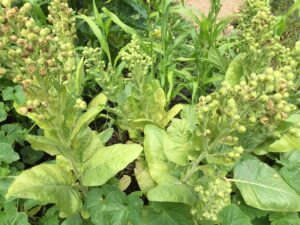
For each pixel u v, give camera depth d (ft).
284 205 1.66
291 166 1.86
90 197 1.68
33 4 2.32
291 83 1.33
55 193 1.56
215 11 2.28
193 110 2.02
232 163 1.53
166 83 2.56
